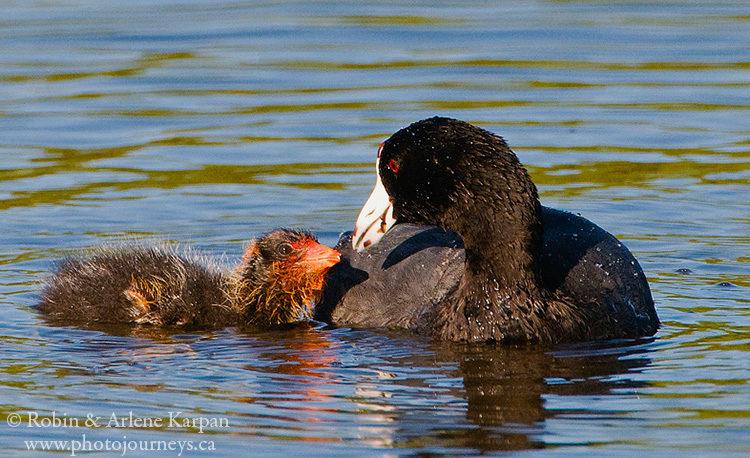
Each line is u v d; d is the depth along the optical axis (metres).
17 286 13.20
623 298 11.41
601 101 20.50
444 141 11.23
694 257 14.13
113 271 12.84
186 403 9.55
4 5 27.11
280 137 19.03
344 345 11.29
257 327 12.34
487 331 11.17
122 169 17.67
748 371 10.06
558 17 25.75
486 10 26.52
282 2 27.39
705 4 26.66
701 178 17.09
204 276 12.96
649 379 9.93
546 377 10.07
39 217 15.62
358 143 18.73
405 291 12.07
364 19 25.75
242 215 15.83
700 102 20.36
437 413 9.26
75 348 11.21
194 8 26.83
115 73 22.22
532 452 8.50
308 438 8.80
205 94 21.20
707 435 8.71
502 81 21.59
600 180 17.06
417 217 11.61
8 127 19.44
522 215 11.08
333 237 15.05
